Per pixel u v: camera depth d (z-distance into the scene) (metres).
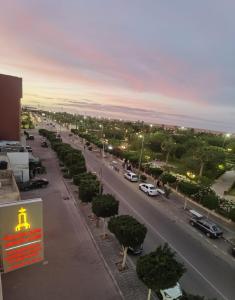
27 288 14.14
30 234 10.59
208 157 42.25
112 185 35.72
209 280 15.95
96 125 139.75
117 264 16.80
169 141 56.62
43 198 28.33
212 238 21.91
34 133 91.88
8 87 40.62
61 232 20.78
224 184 43.53
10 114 41.50
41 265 16.31
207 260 18.31
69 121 159.50
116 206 19.94
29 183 31.14
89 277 15.41
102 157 57.69
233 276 16.66
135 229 15.01
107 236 20.47
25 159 32.44
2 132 41.31
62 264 16.55
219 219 26.89
